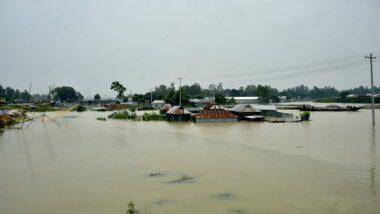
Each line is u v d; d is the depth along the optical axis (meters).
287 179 27.50
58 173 31.33
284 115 92.81
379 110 126.69
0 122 72.94
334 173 29.02
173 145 46.12
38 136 59.00
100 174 30.59
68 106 191.38
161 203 22.67
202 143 47.38
